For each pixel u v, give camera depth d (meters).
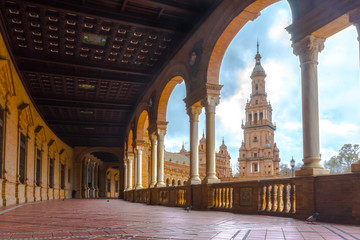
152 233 5.02
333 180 6.65
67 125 29.28
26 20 13.10
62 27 13.74
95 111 26.41
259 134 104.81
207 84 12.15
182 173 77.81
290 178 7.89
